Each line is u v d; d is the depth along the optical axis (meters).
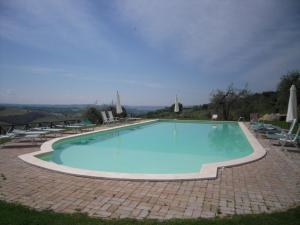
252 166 5.44
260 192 3.79
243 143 11.29
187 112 27.95
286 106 23.02
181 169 6.78
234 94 25.97
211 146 10.51
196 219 2.80
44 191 3.77
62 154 8.52
